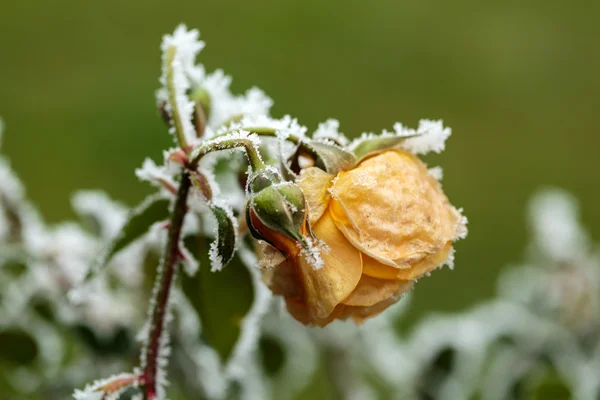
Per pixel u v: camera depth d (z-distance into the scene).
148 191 1.43
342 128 1.71
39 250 0.77
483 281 1.37
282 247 0.59
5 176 0.76
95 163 1.47
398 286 0.59
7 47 1.77
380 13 2.08
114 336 0.77
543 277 0.86
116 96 1.63
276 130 0.60
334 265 0.59
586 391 0.82
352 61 1.92
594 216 1.63
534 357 0.84
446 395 0.82
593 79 1.96
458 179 1.64
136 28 1.88
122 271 0.75
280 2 2.05
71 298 0.65
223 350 0.66
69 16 1.89
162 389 0.62
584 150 1.76
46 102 1.61
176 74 0.63
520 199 1.61
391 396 0.98
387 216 0.59
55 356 0.81
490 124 1.79
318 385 1.08
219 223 0.59
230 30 1.95
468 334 0.83
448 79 1.91
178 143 0.62
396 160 0.60
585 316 0.84
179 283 0.66
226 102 0.66
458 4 2.15
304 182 0.59
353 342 0.82
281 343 0.81
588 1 2.18
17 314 0.78
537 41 2.05
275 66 1.86
